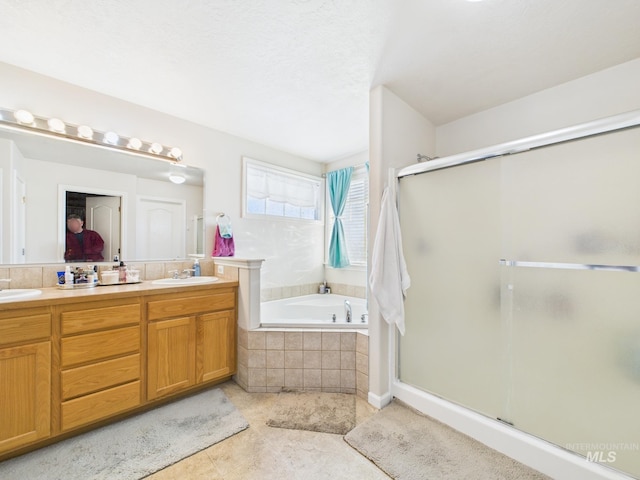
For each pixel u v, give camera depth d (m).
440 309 1.92
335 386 2.16
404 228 2.11
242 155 3.02
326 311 3.30
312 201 3.77
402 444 1.58
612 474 1.22
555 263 1.46
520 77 1.92
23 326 1.45
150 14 1.41
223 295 2.23
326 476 1.39
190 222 2.64
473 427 1.64
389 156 2.07
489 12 1.38
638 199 1.24
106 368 1.69
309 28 1.49
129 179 2.31
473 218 1.77
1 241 1.81
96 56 1.74
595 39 1.56
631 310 1.26
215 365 2.18
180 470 1.42
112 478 1.36
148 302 1.86
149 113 2.39
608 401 1.31
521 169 1.58
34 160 1.93
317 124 2.70
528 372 1.54
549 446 1.39
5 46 1.64
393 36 1.55
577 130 1.34
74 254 2.07
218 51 1.68
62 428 1.54
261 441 1.64
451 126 2.58
